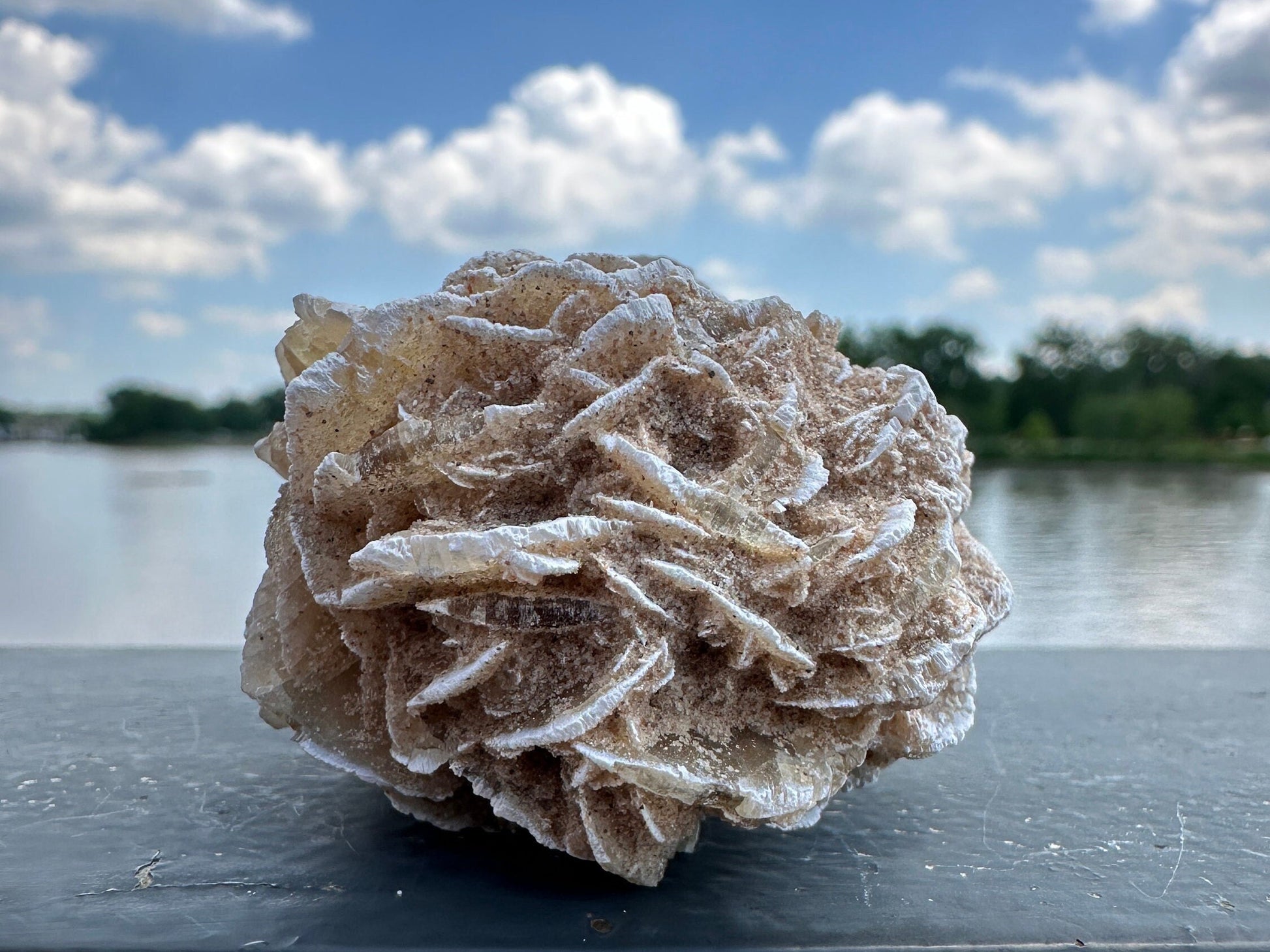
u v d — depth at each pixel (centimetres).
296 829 13
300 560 12
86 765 16
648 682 10
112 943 10
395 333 12
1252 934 11
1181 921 11
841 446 12
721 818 13
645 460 11
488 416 11
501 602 11
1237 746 17
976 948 10
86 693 19
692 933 11
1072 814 14
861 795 15
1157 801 15
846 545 11
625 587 10
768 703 11
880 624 11
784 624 11
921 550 12
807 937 11
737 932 11
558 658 11
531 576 10
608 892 11
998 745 17
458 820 13
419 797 12
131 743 17
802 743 11
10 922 11
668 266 12
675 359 12
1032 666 22
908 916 11
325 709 12
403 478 11
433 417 12
